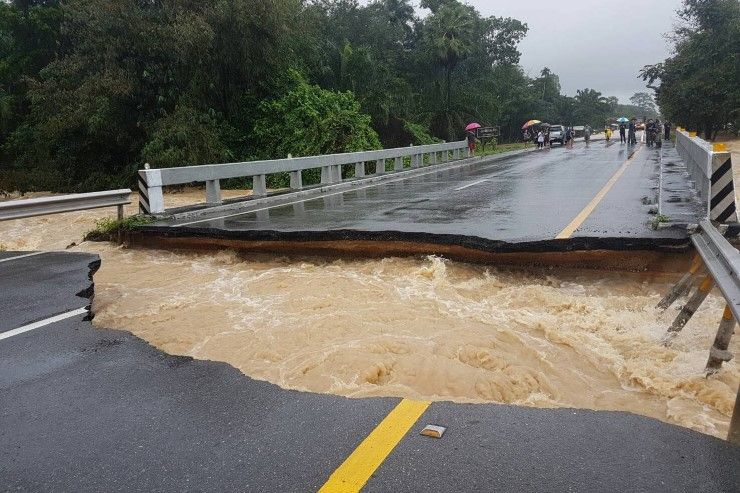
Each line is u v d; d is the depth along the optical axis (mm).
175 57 22812
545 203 10984
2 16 31094
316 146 24203
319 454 3004
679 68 43188
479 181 16719
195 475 2859
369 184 17344
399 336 5195
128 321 5855
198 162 22750
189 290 7020
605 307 5918
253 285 7145
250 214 11234
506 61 67562
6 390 3951
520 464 2848
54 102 24922
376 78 34812
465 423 3305
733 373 4234
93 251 9789
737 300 3430
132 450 3121
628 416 3363
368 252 8352
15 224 14203
